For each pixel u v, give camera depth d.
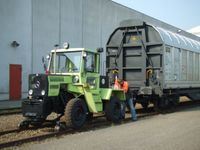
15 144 11.80
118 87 17.80
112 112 16.59
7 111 20.80
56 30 33.72
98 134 13.70
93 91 15.84
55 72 15.75
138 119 18.16
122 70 21.45
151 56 20.80
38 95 14.09
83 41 37.56
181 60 23.30
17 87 30.00
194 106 26.22
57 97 14.62
